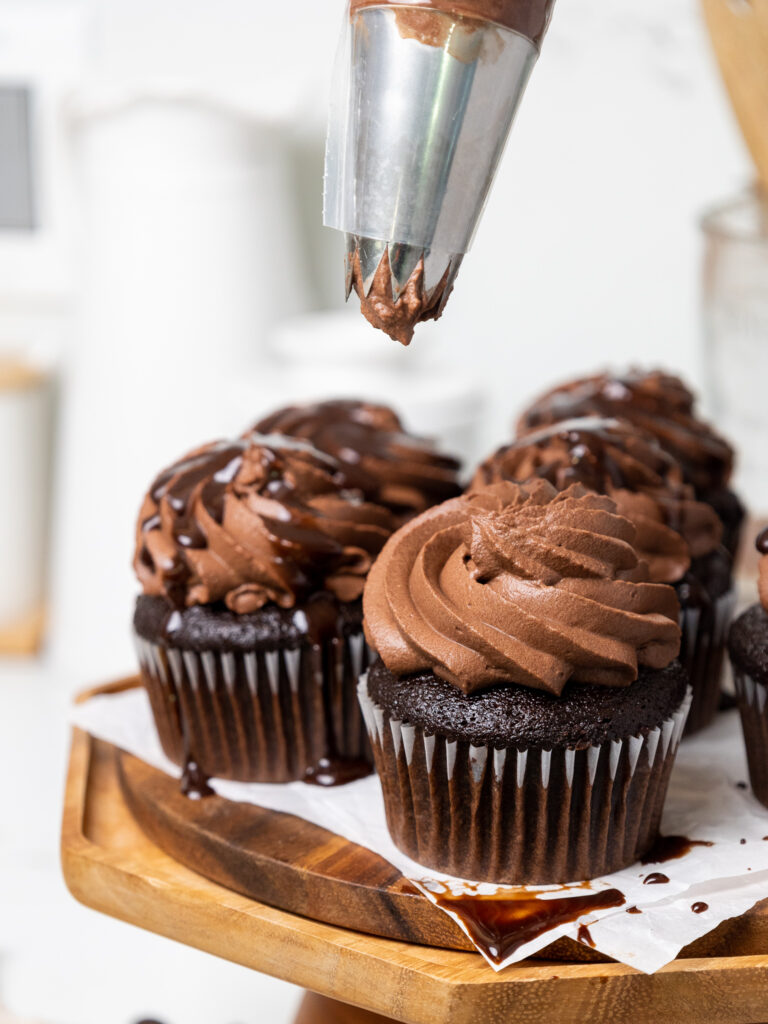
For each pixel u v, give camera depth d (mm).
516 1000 341
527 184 693
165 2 714
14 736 682
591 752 362
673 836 386
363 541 419
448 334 725
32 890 618
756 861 372
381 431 459
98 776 440
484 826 372
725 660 478
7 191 743
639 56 662
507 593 367
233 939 373
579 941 347
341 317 686
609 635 366
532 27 308
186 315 667
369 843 384
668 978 341
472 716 366
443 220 309
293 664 412
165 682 419
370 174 307
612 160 681
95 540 698
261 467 419
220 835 386
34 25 715
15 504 745
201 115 641
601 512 373
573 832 368
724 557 451
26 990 590
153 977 597
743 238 522
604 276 698
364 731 424
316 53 707
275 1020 587
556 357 716
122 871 384
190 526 417
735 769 419
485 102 306
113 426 681
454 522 383
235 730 416
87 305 683
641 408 473
